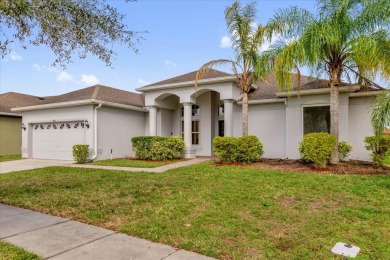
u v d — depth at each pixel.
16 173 11.66
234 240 4.43
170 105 18.64
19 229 5.04
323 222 5.17
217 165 12.18
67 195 7.51
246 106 12.82
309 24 10.40
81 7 6.79
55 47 7.05
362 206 6.04
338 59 10.52
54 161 16.72
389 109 8.37
